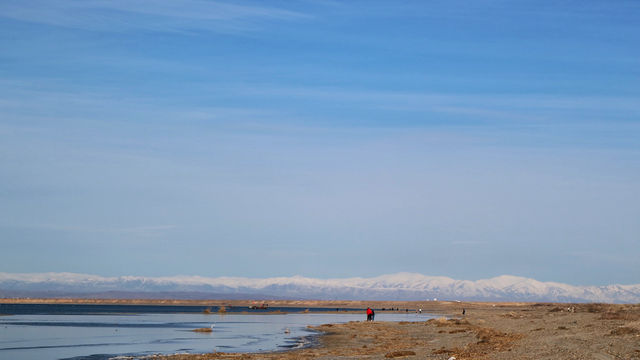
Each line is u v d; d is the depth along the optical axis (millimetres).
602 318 79625
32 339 83562
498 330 76688
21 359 57781
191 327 116625
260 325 125312
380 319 165375
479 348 53438
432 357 49594
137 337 87375
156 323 134500
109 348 69375
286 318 173500
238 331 102312
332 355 56938
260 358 54875
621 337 48562
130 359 56125
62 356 60312
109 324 128125
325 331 99188
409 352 54000
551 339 52219
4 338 85562
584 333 55656
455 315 183625
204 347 70125
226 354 58594
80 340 81750
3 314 195250
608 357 38719
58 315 188375
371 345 68562
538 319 98062
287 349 66125
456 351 53781
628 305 122000
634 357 37906
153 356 58875
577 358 39469
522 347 49500
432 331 90312
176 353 63000
